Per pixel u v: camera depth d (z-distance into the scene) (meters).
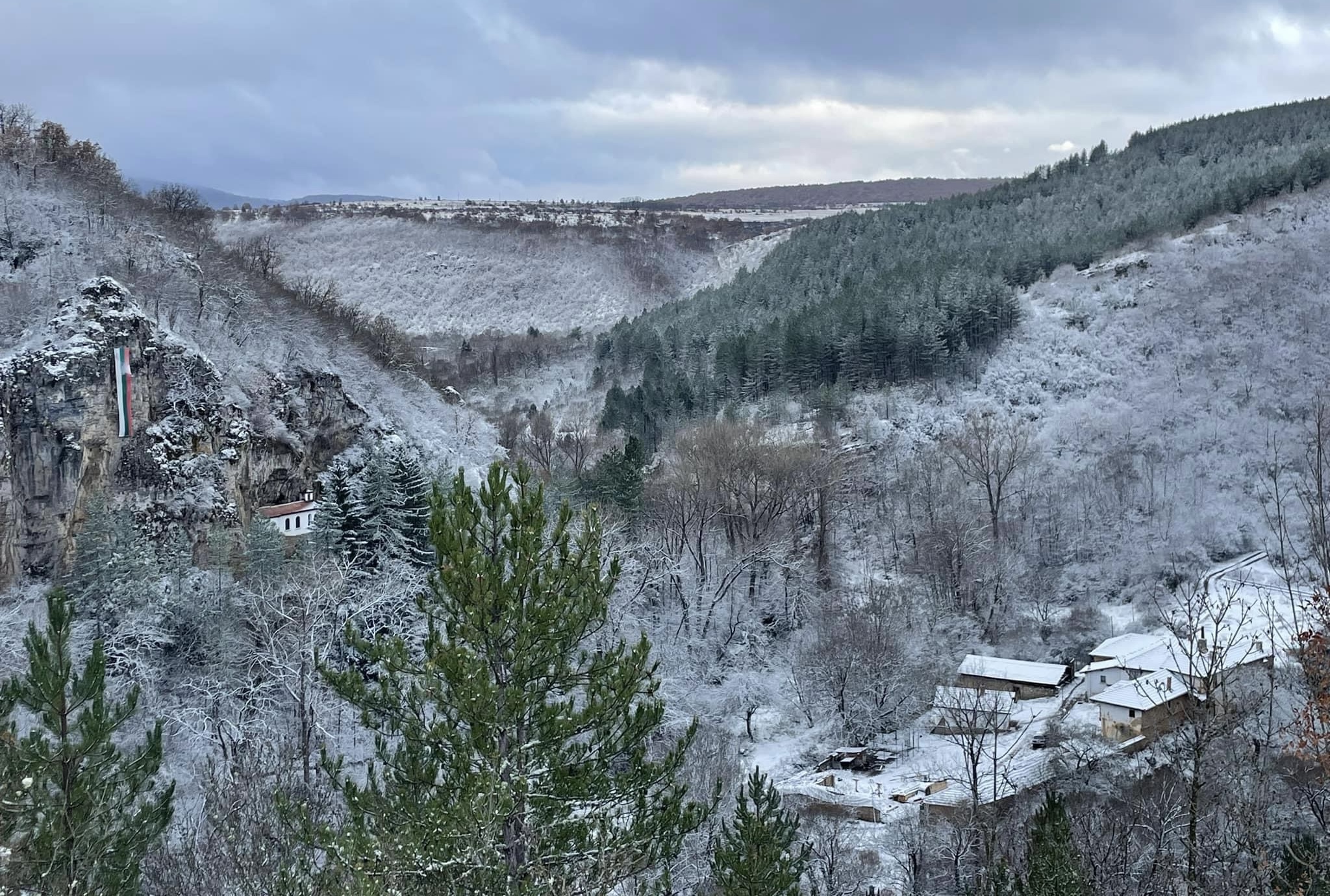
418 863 18.12
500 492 21.75
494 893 18.11
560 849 20.20
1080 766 46.25
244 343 84.06
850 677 64.62
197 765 38.56
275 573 60.31
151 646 53.75
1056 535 91.69
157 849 22.55
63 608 21.33
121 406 67.81
